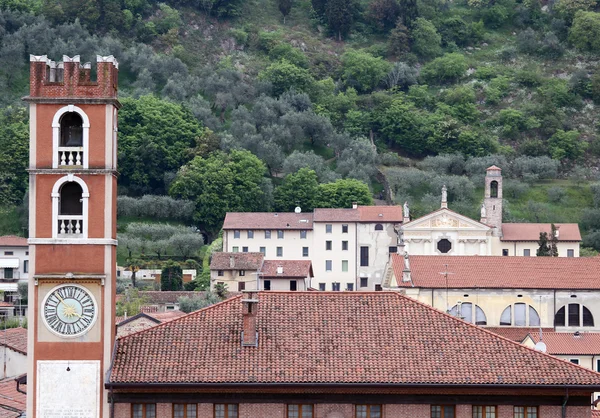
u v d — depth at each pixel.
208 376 156.12
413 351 161.12
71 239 159.88
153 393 156.88
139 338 163.12
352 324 165.62
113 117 162.25
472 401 157.12
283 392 156.75
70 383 158.00
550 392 157.00
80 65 162.50
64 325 158.88
